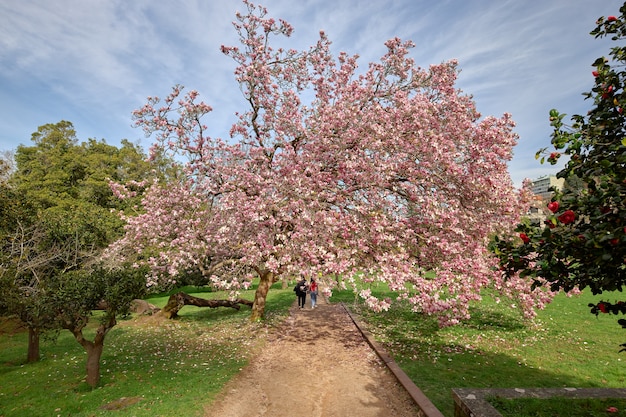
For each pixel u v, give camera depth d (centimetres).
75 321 736
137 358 959
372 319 1414
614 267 328
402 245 987
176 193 1099
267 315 1566
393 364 833
